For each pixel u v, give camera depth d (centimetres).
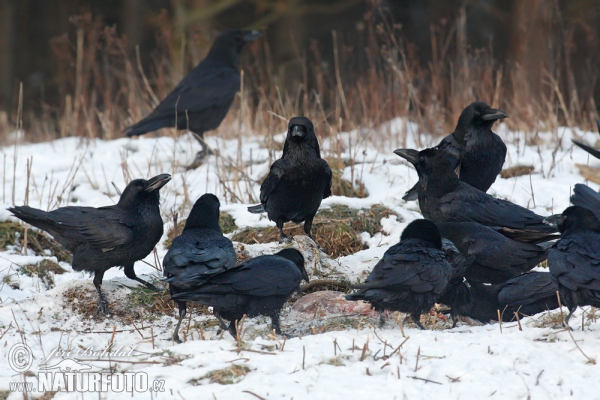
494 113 1258
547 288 938
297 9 3325
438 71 2047
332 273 1119
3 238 1297
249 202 1445
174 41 2811
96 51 2461
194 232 954
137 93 2258
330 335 833
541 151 1711
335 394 675
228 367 735
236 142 1920
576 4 2884
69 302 1005
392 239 1273
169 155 1761
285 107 2081
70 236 1011
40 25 4075
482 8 3241
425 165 1186
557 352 764
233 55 1878
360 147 1745
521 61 2506
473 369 724
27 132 2508
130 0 3706
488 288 986
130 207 1033
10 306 989
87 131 2145
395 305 873
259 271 874
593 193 980
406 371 723
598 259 815
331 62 3534
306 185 1127
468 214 1152
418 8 3947
